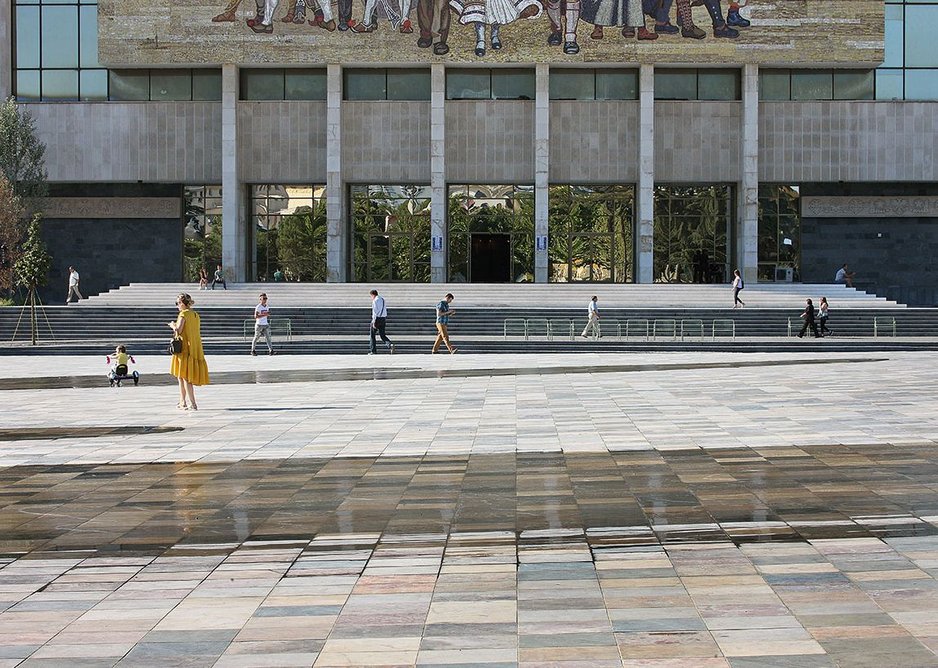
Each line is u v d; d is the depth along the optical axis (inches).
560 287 2020.2
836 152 2250.2
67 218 2343.8
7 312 1737.2
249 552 317.1
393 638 230.1
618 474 441.1
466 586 273.1
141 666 214.5
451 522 355.3
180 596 269.0
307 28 2181.3
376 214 2305.6
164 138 2261.3
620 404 725.9
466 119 2257.6
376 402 775.1
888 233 2320.4
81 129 2261.3
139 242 2342.5
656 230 2288.4
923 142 2245.3
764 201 2306.8
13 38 2278.5
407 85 2261.3
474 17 2177.7
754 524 339.0
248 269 2314.2
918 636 220.7
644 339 1581.0
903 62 2260.1
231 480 444.5
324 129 2260.1
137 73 2276.1
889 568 278.1
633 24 2170.3
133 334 1711.4
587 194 2289.6
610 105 2251.5
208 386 943.0
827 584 264.2
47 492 420.5
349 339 1567.4
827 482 408.8
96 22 2271.2
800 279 2319.1
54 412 727.7
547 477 438.6
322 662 215.0
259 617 248.7
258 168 2267.5
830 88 2266.2
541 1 2177.7
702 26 2171.5
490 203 2294.5
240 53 2182.6
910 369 1023.6
